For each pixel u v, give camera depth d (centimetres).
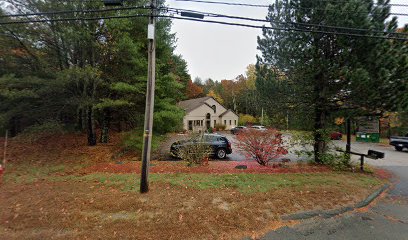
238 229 394
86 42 983
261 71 927
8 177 695
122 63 1074
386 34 661
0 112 959
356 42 684
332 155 888
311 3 735
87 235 363
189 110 3541
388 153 1455
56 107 1118
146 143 542
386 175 803
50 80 880
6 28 830
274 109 959
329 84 786
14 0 824
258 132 857
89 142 1195
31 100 1003
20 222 400
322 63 716
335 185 625
